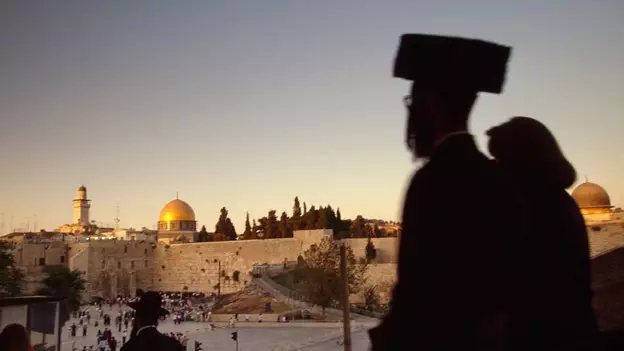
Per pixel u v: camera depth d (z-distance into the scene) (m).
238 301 95.75
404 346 2.09
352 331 63.47
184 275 138.25
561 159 3.05
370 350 2.29
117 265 135.50
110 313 107.50
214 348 58.00
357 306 89.38
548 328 2.41
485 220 2.14
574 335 2.50
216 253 135.38
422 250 2.15
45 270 110.50
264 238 143.75
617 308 3.75
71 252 132.25
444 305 2.05
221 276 133.25
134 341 7.03
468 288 2.05
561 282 2.58
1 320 18.36
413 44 2.59
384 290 90.38
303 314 81.12
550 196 2.87
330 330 69.69
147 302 7.34
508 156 3.09
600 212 81.88
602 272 3.97
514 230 2.23
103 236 172.62
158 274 141.75
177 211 168.38
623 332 2.48
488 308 2.07
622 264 3.92
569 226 2.77
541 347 2.38
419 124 2.55
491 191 2.22
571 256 2.69
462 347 2.01
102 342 60.31
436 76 2.52
